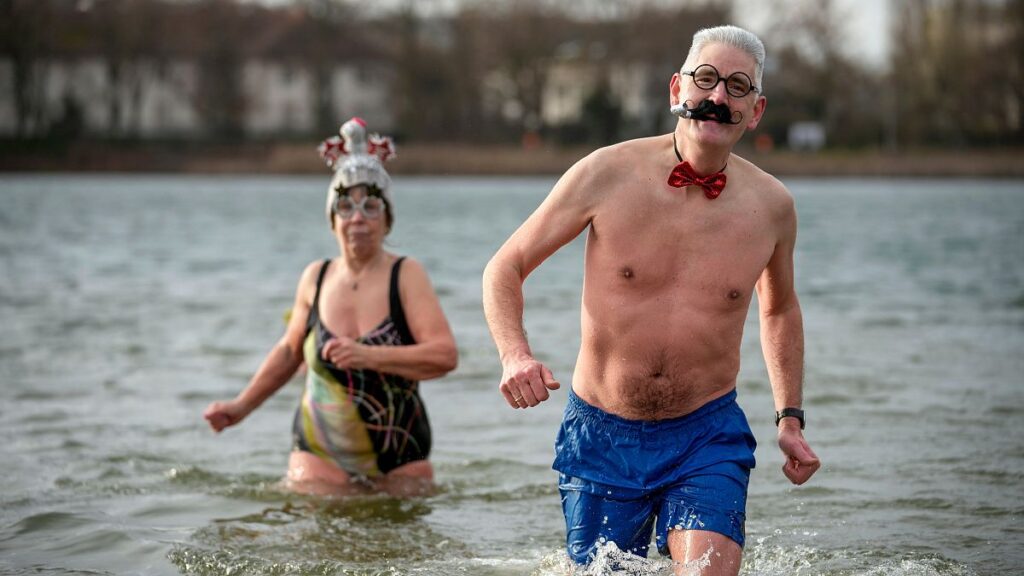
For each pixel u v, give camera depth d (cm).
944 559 793
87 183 7712
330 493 958
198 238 3353
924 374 1386
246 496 953
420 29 11900
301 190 6938
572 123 11344
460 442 1122
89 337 1650
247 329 1719
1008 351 1534
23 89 10250
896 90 10462
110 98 11019
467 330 1705
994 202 5503
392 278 979
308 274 1006
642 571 688
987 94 10106
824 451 1062
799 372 739
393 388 966
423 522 893
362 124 995
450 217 4381
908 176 8788
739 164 707
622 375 695
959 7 10394
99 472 1013
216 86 11425
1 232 3512
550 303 1992
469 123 11644
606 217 692
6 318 1820
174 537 854
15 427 1156
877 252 2986
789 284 728
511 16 11681
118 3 10988
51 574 778
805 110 11088
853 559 797
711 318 689
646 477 693
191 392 1313
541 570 779
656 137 706
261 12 12556
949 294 2139
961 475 987
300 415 987
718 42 679
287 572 780
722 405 701
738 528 675
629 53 11881
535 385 645
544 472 1027
